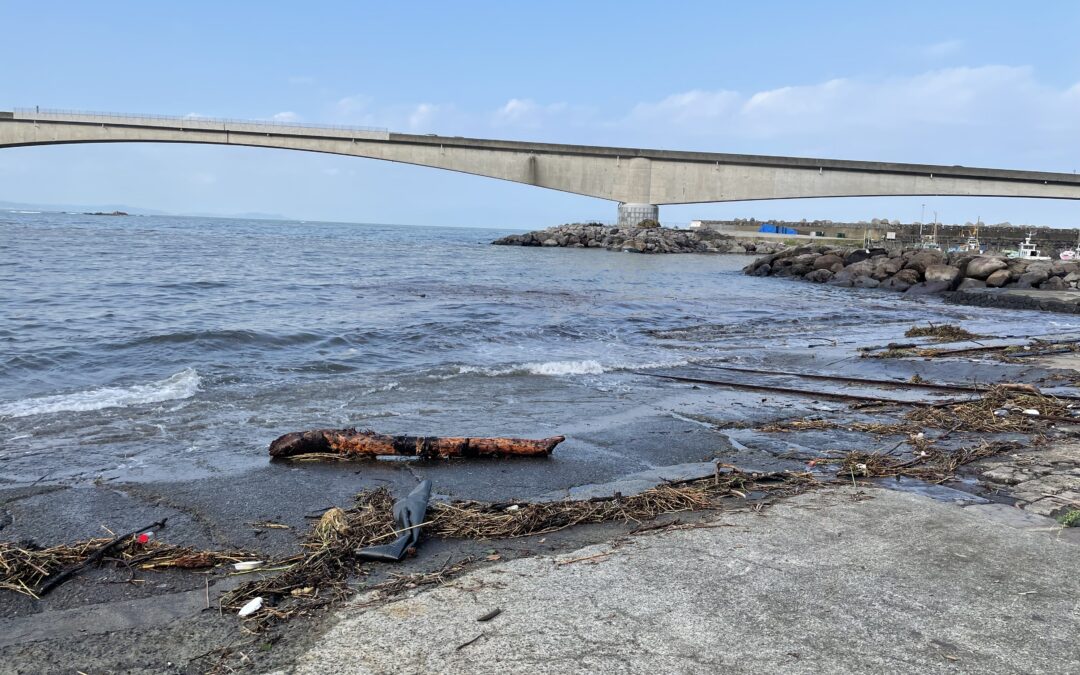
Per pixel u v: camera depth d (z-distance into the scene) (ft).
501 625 10.32
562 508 15.79
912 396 30.58
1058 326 66.54
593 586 11.65
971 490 17.26
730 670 9.11
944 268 111.34
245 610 11.12
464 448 20.45
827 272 133.90
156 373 33.22
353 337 44.73
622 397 30.32
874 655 9.52
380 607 11.02
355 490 17.83
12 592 12.04
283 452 20.39
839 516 15.16
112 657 9.92
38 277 77.56
